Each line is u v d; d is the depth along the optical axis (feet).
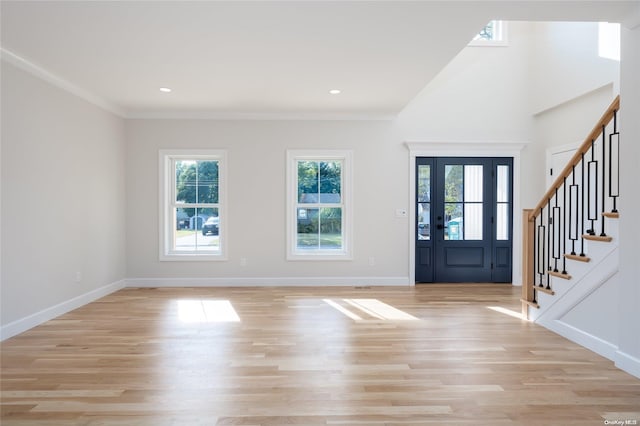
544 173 19.93
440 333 12.47
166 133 20.04
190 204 20.48
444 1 9.11
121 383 8.89
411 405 7.91
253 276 20.35
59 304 14.66
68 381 9.00
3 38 11.22
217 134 20.17
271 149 20.33
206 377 9.20
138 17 10.02
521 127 20.54
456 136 20.54
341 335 12.25
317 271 20.45
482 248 20.90
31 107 13.24
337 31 10.85
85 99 16.47
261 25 10.47
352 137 20.44
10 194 12.29
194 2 9.29
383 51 12.22
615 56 15.25
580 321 11.51
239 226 20.31
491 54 20.56
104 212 17.98
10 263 12.26
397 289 19.39
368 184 20.52
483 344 11.46
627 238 9.29
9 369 9.68
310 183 20.84
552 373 9.43
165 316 14.43
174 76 14.51
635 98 9.03
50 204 14.21
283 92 16.55
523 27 20.51
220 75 14.39
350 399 8.16
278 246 20.40
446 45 11.79
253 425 7.18
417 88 16.01
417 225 20.84
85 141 16.48
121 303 16.44
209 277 20.26
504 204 20.84
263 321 13.76
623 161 9.37
